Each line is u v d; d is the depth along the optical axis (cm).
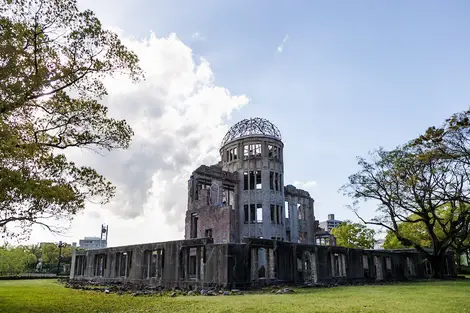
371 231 5709
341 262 2962
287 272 2380
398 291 1966
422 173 3328
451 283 2786
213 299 1559
